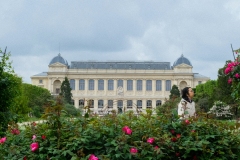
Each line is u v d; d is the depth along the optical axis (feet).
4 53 72.49
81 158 34.99
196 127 43.14
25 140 40.55
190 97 58.29
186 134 42.55
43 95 372.38
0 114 66.64
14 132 42.63
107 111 51.78
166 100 48.32
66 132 39.47
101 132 38.68
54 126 39.37
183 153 40.78
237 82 58.90
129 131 38.19
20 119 74.02
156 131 40.29
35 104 321.11
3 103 68.28
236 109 182.91
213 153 40.24
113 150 37.06
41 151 38.42
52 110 39.52
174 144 40.45
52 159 36.60
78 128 38.68
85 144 37.76
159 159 38.50
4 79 68.13
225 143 41.39
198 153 40.55
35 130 40.96
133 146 37.68
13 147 38.81
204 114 46.44
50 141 38.58
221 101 201.98
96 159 34.17
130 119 43.65
